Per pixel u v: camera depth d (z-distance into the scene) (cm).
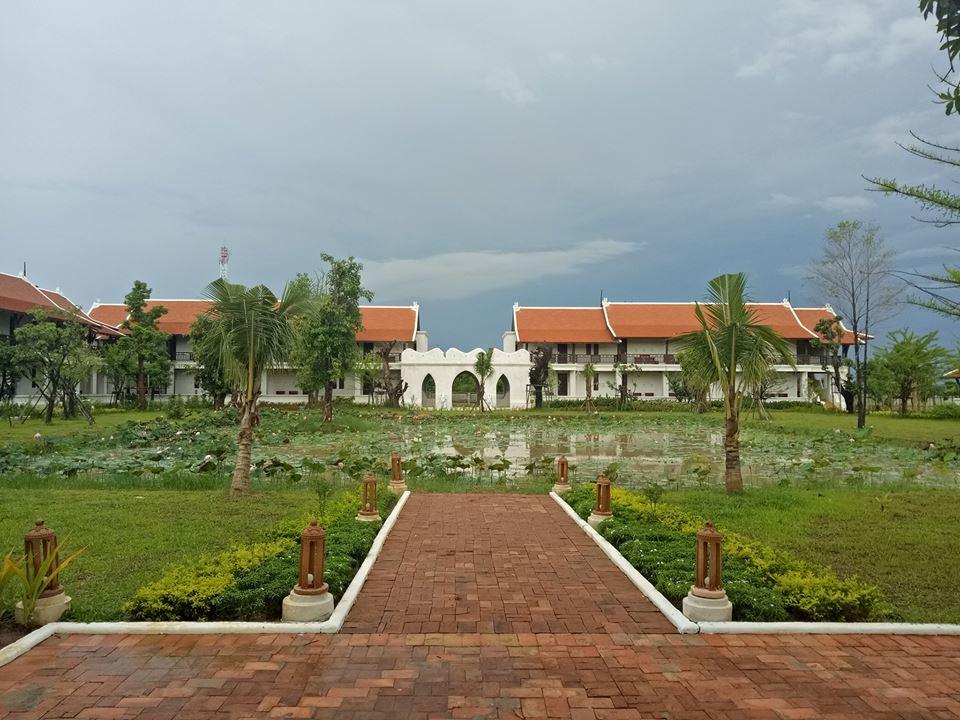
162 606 542
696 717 395
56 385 2772
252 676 443
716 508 1038
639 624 549
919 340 3647
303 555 550
